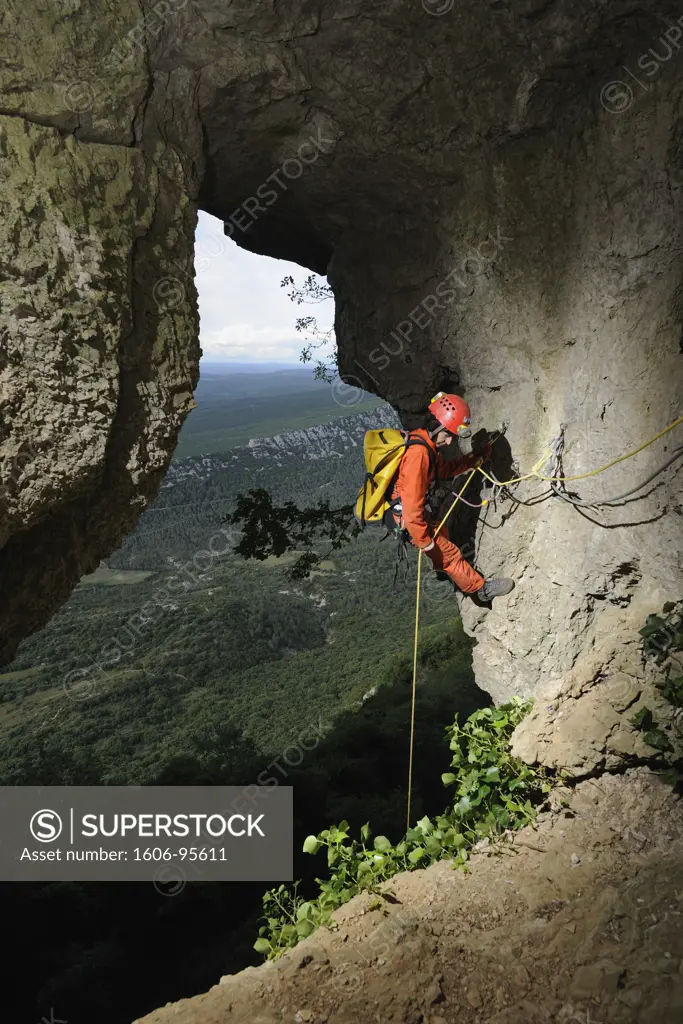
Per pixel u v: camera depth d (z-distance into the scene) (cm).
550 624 441
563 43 361
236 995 283
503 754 381
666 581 377
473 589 446
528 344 440
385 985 277
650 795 344
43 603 484
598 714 365
